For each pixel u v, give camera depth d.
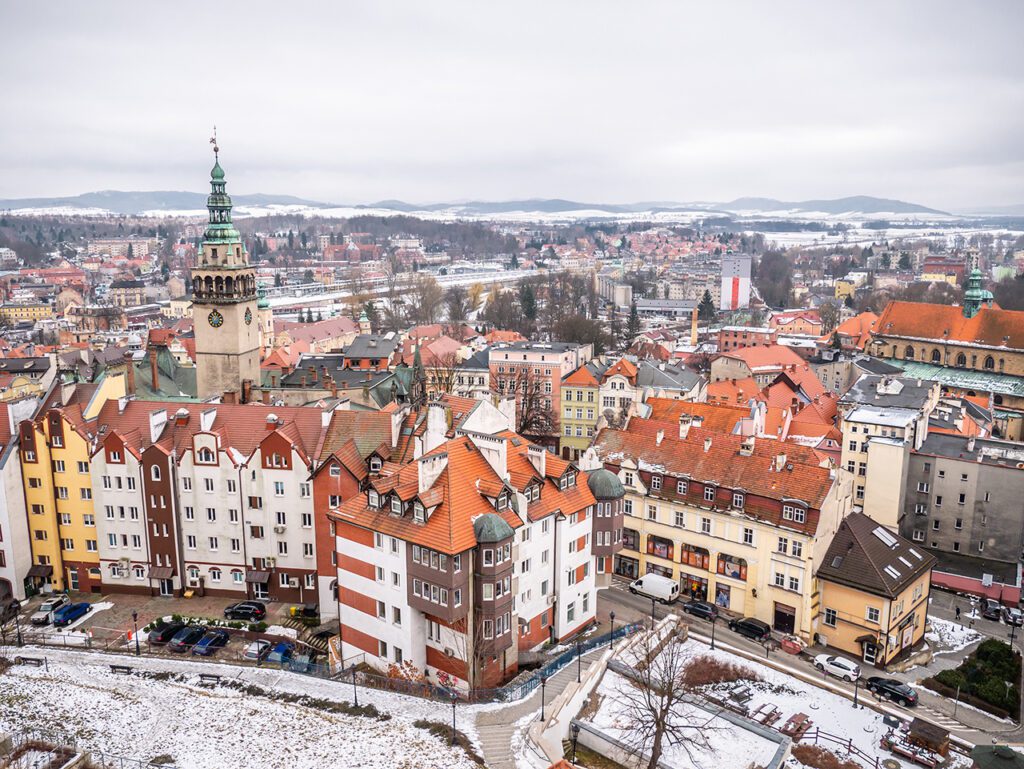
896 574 99.75
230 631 100.56
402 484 87.38
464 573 82.00
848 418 138.25
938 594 121.94
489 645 83.75
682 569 114.19
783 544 103.44
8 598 110.44
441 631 85.44
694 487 112.56
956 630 110.38
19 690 83.25
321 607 103.69
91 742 73.19
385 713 79.69
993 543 128.75
